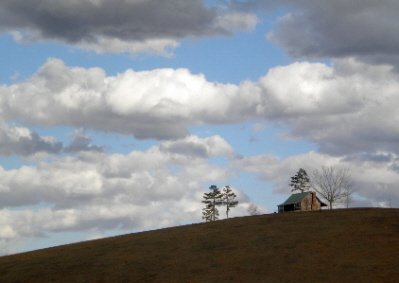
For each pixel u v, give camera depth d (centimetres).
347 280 4366
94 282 4981
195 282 4678
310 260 4900
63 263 5684
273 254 5181
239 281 4581
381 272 4450
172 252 5634
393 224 5778
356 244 5191
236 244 5659
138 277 4975
